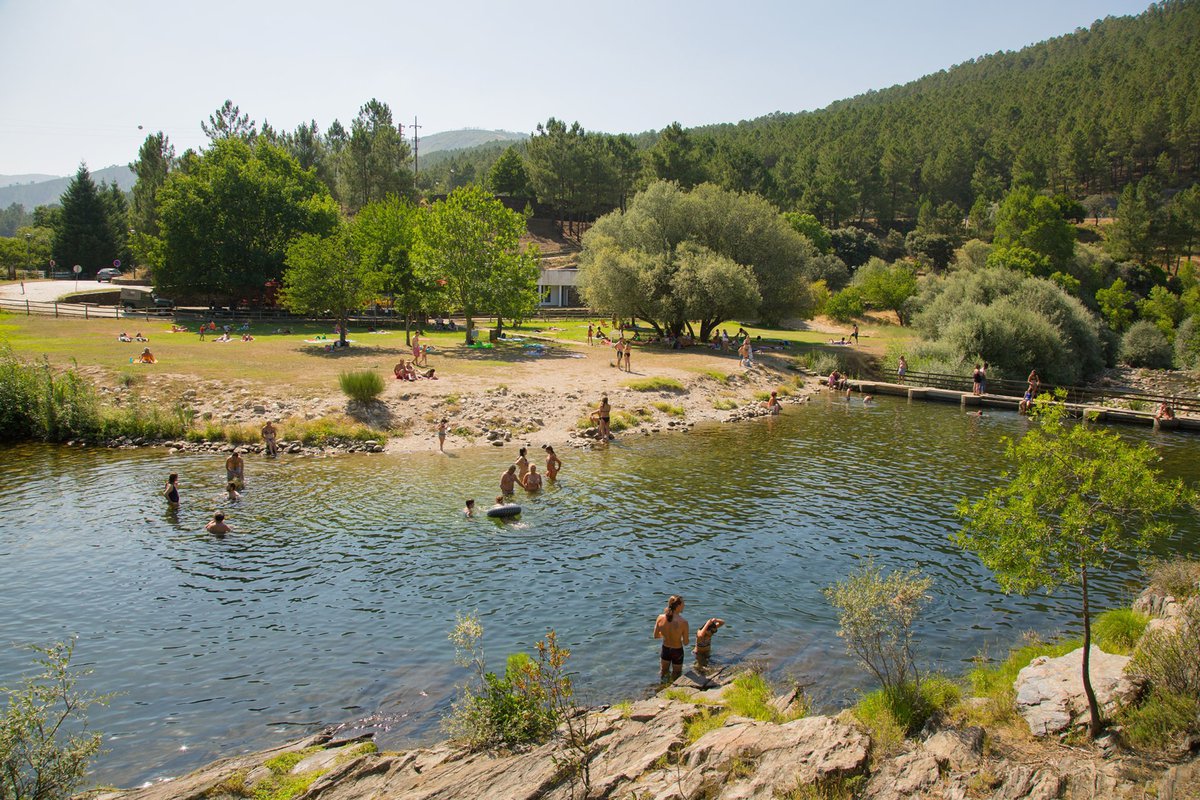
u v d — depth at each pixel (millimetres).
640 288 59688
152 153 105875
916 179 164375
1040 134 160125
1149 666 10773
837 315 87438
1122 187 154625
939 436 37000
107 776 10953
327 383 38750
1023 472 10930
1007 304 58594
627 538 21688
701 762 9898
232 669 14258
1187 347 70250
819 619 16547
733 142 190875
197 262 67000
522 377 43594
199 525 22359
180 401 35469
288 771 10570
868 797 8945
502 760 10312
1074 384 56500
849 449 33719
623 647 15242
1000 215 110875
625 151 136750
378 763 10477
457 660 14617
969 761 9492
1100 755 9320
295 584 18281
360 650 15047
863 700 12094
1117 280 88500
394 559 19922
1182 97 149625
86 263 110438
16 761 9180
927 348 57062
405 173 112250
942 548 21062
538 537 21688
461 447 32812
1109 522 10117
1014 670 12914
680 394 43844
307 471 28625
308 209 71562
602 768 10008
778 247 65000
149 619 16359
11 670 14070
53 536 21344
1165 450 35406
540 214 143125
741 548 20984
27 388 33594
